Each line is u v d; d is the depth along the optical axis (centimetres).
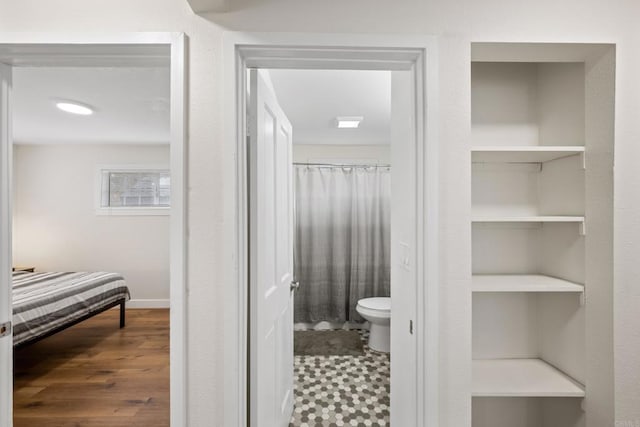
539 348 166
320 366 288
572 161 145
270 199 162
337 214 406
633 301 124
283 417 187
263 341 145
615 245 125
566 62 149
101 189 462
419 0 125
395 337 170
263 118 148
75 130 380
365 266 404
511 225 167
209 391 121
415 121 132
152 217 466
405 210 152
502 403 165
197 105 121
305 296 400
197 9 120
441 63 125
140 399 235
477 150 135
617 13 125
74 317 304
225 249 121
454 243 125
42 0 119
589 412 134
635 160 125
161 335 362
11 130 129
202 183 121
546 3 125
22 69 220
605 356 128
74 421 210
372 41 123
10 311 127
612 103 126
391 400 177
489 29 125
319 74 217
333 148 423
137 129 376
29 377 268
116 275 385
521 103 167
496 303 166
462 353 125
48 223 459
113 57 127
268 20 123
